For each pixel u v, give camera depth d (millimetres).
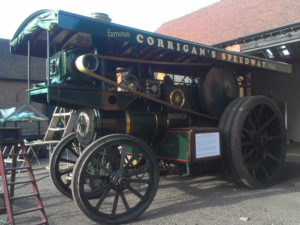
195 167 4883
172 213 3611
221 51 4523
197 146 3988
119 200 4238
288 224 3197
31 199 4375
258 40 8336
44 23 3256
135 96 4086
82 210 3076
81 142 3963
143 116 4129
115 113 3922
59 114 6020
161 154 4410
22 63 14867
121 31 3418
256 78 12867
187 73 5383
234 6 12602
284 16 9312
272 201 4020
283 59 10469
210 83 4871
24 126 13047
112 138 3326
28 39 4082
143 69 4496
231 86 5254
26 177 5852
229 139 4414
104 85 3895
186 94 4785
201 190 4664
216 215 3504
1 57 14516
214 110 4918
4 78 13352
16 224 3369
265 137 4926
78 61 3369
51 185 5258
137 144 3506
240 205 3861
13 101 13664
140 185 5023
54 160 4254
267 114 5348
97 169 4113
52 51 4602
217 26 11781
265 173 4891
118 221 3244
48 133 6469
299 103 11656
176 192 4582
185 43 4035
